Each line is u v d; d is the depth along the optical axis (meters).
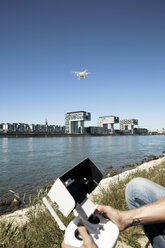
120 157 24.09
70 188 0.97
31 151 36.69
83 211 0.93
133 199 1.35
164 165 10.52
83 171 1.04
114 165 17.00
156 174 6.87
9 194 7.99
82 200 0.98
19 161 21.73
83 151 34.56
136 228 2.52
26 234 2.44
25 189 8.87
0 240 2.26
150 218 0.91
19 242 2.26
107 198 3.69
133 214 0.95
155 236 1.19
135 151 33.81
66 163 19.73
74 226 0.91
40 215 3.01
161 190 1.24
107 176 11.27
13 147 49.47
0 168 16.50
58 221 0.94
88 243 0.79
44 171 14.76
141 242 2.26
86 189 1.02
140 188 1.30
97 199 4.01
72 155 28.02
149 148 41.16
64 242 0.89
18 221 3.29
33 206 3.77
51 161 21.53
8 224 2.60
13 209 5.83
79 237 0.87
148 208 0.94
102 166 16.34
